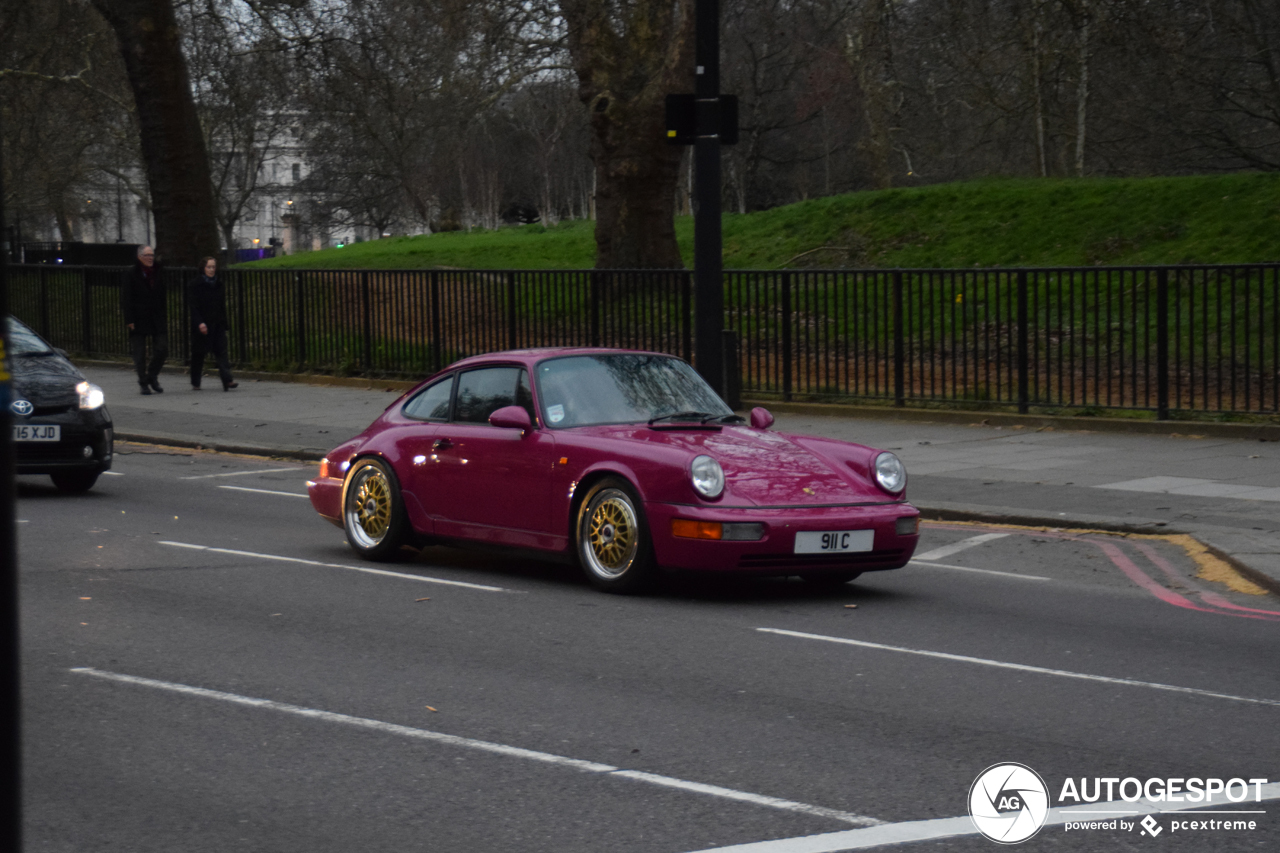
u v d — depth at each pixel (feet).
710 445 28.99
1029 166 125.70
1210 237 72.13
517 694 20.92
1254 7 87.86
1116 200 79.36
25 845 14.56
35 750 17.97
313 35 104.01
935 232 84.07
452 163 176.65
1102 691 21.30
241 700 20.45
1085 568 32.04
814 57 139.54
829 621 26.50
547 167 234.58
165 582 29.91
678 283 64.54
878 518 27.94
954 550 34.47
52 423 41.88
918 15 106.93
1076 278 71.05
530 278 70.08
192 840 14.74
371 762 17.52
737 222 98.73
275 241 344.08
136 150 172.14
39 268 95.35
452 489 31.22
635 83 81.00
